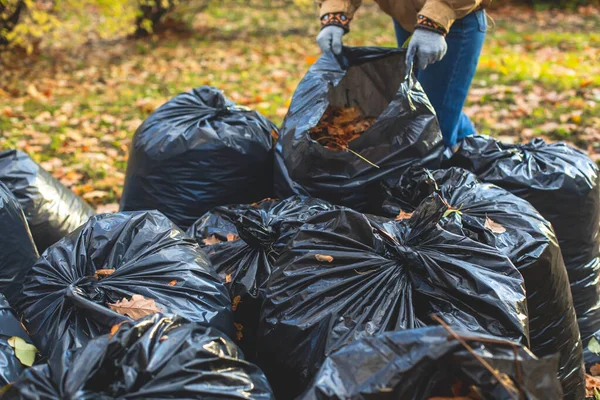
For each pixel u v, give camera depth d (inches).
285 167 95.9
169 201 110.3
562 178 96.8
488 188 90.0
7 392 56.1
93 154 193.2
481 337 53.6
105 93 274.1
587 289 103.5
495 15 453.1
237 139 109.6
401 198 89.7
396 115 90.0
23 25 308.3
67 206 117.0
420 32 97.0
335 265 71.9
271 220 86.6
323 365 56.7
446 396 53.8
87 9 425.4
